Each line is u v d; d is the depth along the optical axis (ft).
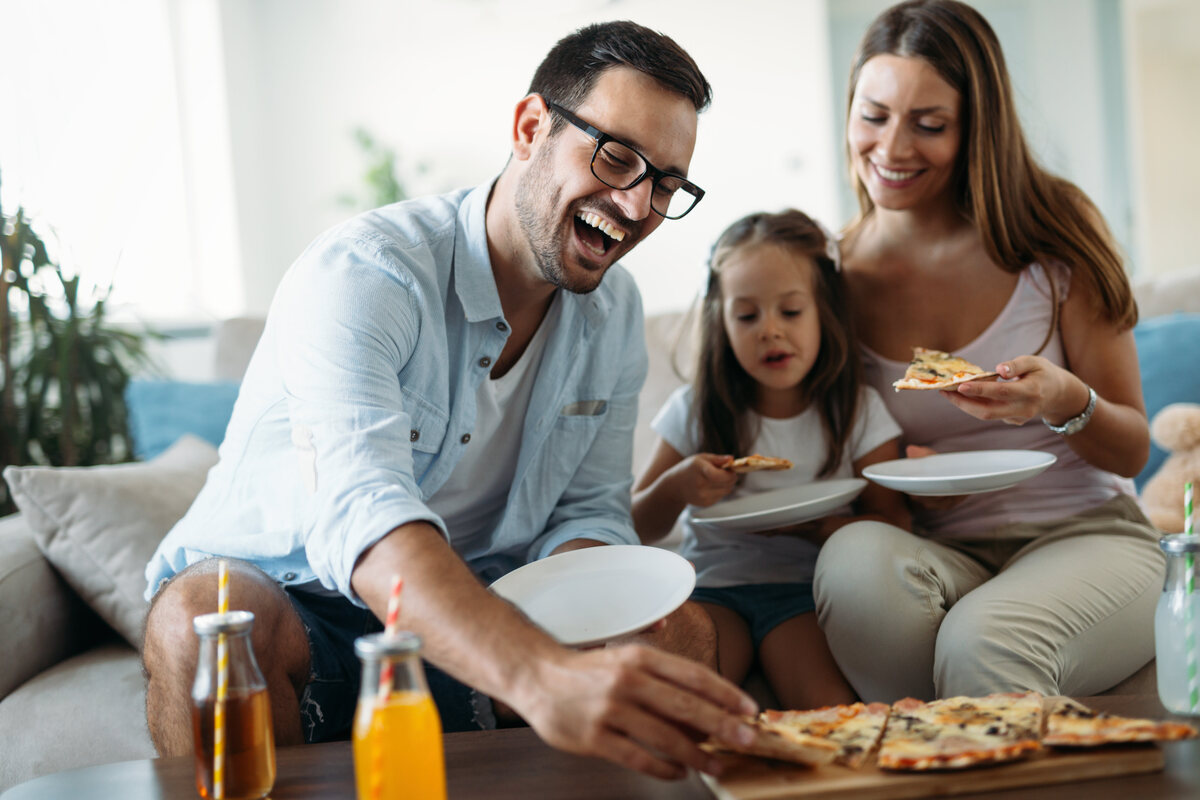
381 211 5.04
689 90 4.42
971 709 3.36
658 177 4.44
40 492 5.87
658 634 4.50
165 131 16.98
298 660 4.31
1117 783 2.87
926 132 5.74
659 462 6.64
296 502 4.63
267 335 4.89
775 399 6.40
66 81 14.28
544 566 4.22
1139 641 4.91
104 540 5.89
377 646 2.68
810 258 6.16
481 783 3.17
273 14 19.71
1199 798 2.73
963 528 5.82
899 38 5.77
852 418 6.11
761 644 5.40
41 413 9.62
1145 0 19.21
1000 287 5.98
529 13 19.54
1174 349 7.54
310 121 19.94
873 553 4.91
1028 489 5.79
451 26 19.79
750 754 3.07
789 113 19.49
